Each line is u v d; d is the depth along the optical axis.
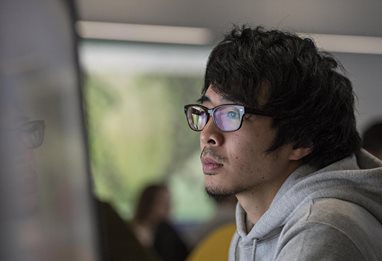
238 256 1.51
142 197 4.12
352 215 1.24
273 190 1.31
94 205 0.56
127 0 4.82
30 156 0.50
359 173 1.29
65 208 0.53
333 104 1.33
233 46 1.31
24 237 0.47
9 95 0.47
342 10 4.80
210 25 4.81
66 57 0.54
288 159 1.31
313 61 1.32
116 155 5.66
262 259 1.35
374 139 2.54
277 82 1.27
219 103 1.29
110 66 5.53
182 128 5.72
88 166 0.55
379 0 4.88
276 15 4.52
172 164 5.74
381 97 5.30
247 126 1.27
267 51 1.29
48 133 0.51
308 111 1.29
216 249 2.23
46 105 0.51
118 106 5.64
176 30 4.95
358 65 5.21
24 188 0.48
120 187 5.66
